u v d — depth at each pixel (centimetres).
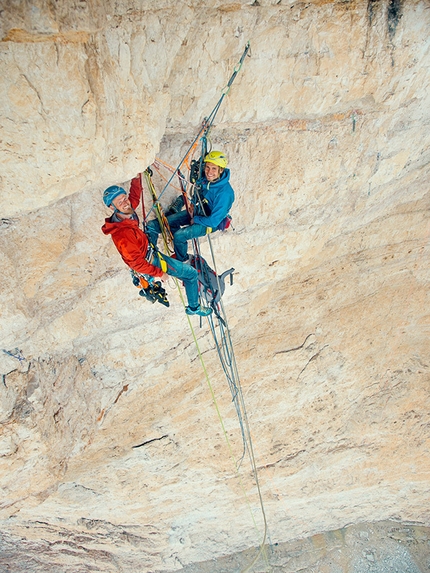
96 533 1026
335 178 664
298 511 1122
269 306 870
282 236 712
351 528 1250
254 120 570
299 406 963
